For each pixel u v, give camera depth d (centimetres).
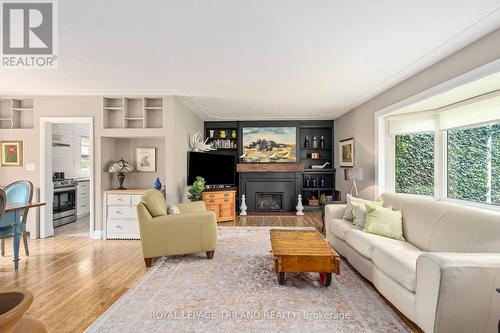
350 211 366
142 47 271
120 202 445
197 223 339
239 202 695
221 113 620
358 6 201
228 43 262
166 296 246
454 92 299
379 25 229
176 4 197
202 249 342
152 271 307
